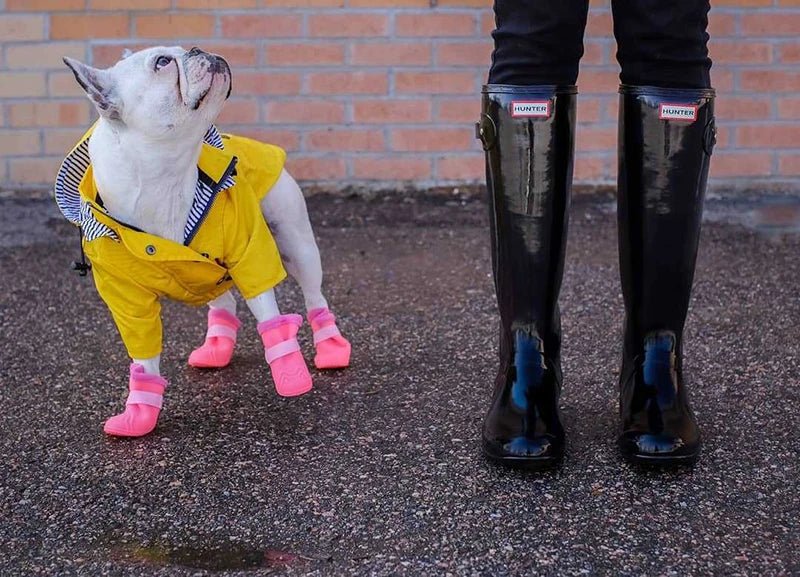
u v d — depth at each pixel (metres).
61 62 3.73
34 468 1.84
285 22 3.69
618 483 1.71
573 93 1.72
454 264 3.12
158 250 1.79
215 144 1.90
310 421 2.00
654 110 1.69
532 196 1.71
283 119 3.78
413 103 3.77
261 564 1.51
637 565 1.48
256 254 1.86
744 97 3.72
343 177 3.83
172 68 1.70
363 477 1.76
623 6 1.68
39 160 3.81
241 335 2.55
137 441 1.93
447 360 2.33
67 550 1.57
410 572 1.47
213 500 1.71
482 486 1.71
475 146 3.81
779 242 3.26
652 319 1.77
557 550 1.52
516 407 1.75
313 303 2.26
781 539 1.54
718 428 1.91
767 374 2.18
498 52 1.72
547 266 1.75
